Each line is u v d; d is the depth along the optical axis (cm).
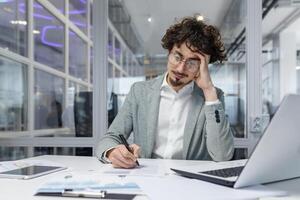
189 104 150
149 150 149
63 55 260
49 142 254
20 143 256
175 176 97
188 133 145
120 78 257
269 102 237
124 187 81
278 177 88
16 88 261
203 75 137
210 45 140
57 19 261
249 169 78
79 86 256
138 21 265
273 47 241
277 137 75
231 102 241
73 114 256
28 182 92
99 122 251
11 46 260
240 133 239
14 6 262
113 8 257
